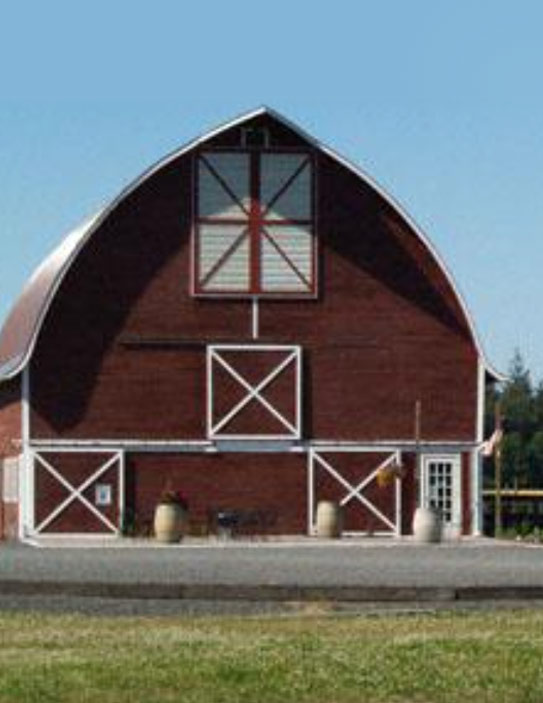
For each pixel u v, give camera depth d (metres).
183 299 67.88
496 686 22.47
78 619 29.86
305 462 68.00
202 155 67.94
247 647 24.94
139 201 67.56
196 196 67.94
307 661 23.66
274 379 68.06
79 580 36.78
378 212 68.62
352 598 33.72
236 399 67.94
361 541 64.81
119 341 67.44
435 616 29.97
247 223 68.12
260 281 68.12
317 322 68.38
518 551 57.16
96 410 67.25
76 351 67.25
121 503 67.06
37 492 66.75
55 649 24.91
